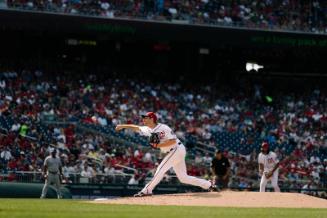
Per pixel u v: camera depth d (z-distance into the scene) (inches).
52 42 4099.4
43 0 3703.3
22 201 1482.5
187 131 3661.4
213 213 1225.4
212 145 3609.7
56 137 3282.5
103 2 3811.5
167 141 1617.9
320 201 1587.1
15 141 3171.8
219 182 2377.0
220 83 4215.1
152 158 3257.9
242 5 4092.0
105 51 4188.0
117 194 2886.3
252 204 1499.8
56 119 3415.4
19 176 2957.7
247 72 4411.9
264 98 4121.6
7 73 3690.9
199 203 1487.5
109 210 1241.4
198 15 3971.5
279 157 3649.1
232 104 3993.6
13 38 4030.5
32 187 2645.2
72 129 3376.0
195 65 4340.6
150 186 1635.1
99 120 3476.9
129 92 3843.5
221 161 2377.0
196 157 3454.7
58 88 3673.7
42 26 3708.2
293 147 3715.6
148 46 4271.7
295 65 4527.6
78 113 3499.0
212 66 4370.1
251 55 4419.3
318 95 4249.5
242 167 3440.0
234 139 3686.0
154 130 1621.6
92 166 3147.1
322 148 3730.3
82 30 3769.7
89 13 3772.1
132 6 3858.3
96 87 3801.7
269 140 3720.5
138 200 1523.1
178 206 1387.8
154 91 3909.9
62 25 3735.2
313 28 4128.9
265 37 4050.2
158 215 1152.2
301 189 3117.6
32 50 4060.0
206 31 3971.5
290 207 1470.2
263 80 4394.7
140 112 3713.1
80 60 4128.9
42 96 3580.2
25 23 3681.1
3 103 3412.9
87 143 3302.2
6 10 3636.8
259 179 3186.5
